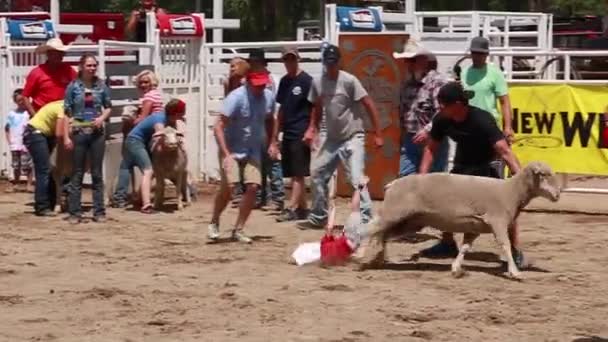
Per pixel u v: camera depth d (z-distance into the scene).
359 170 14.91
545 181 11.98
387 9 31.36
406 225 12.56
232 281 12.13
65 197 17.89
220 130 14.27
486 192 12.12
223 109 14.20
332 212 13.50
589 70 28.22
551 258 13.71
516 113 18.47
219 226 16.16
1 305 11.05
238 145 14.42
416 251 13.95
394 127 18.77
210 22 25.42
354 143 15.04
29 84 17.98
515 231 12.66
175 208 18.45
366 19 20.78
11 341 9.63
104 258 13.70
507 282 12.07
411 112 13.93
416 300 11.16
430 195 12.27
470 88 15.22
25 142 17.83
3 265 13.22
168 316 10.51
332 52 14.84
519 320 10.35
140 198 18.59
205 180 22.02
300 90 16.61
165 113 18.20
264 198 18.30
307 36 35.34
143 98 18.33
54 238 15.32
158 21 21.17
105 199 19.12
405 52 14.08
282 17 46.53
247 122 14.34
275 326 10.09
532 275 12.49
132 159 18.27
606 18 34.22
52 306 10.99
